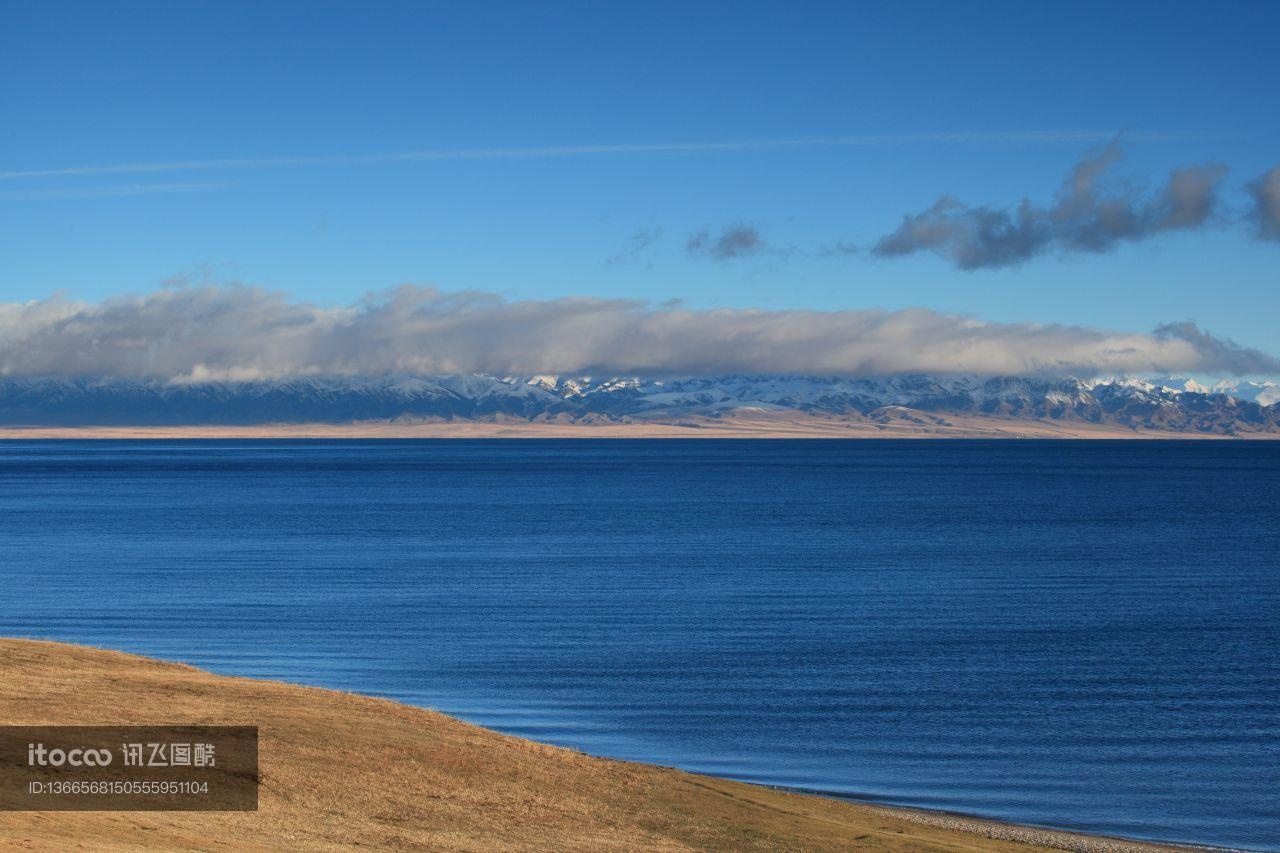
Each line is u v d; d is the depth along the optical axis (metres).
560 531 141.88
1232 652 66.69
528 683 57.91
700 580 96.56
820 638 70.50
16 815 24.17
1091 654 66.00
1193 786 42.75
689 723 50.66
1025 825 38.28
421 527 147.12
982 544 126.25
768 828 32.56
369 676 59.22
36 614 78.19
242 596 86.94
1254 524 151.88
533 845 28.00
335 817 27.94
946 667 62.28
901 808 39.47
